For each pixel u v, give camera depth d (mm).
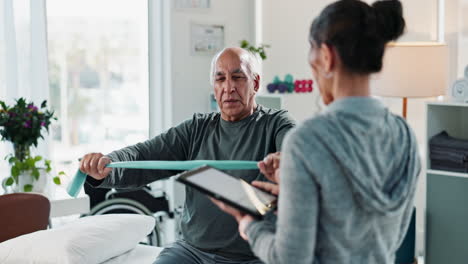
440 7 4258
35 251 2625
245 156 2182
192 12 4633
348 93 1306
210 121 2299
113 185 2168
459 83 3680
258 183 1540
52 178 3947
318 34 1323
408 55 3842
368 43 1287
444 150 3666
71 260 2586
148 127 4750
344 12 1290
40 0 3971
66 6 4367
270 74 4922
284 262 1244
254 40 4840
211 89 4762
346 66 1294
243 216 1415
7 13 3848
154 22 4660
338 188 1232
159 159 2277
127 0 4613
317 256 1292
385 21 1321
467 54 4094
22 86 3918
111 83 4699
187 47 4641
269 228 1369
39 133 3568
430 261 3783
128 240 2912
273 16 4906
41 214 3139
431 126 3758
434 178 3727
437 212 3740
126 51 4680
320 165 1219
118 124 4777
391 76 3883
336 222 1249
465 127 4031
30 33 3938
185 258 2172
